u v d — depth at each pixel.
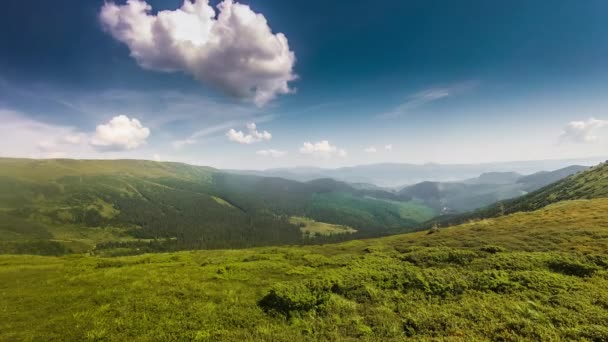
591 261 18.48
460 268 20.69
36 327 14.16
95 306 16.72
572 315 11.26
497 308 12.55
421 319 12.40
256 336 12.60
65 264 30.30
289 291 15.68
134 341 12.81
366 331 12.27
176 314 15.48
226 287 19.80
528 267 18.77
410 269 19.23
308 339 11.96
